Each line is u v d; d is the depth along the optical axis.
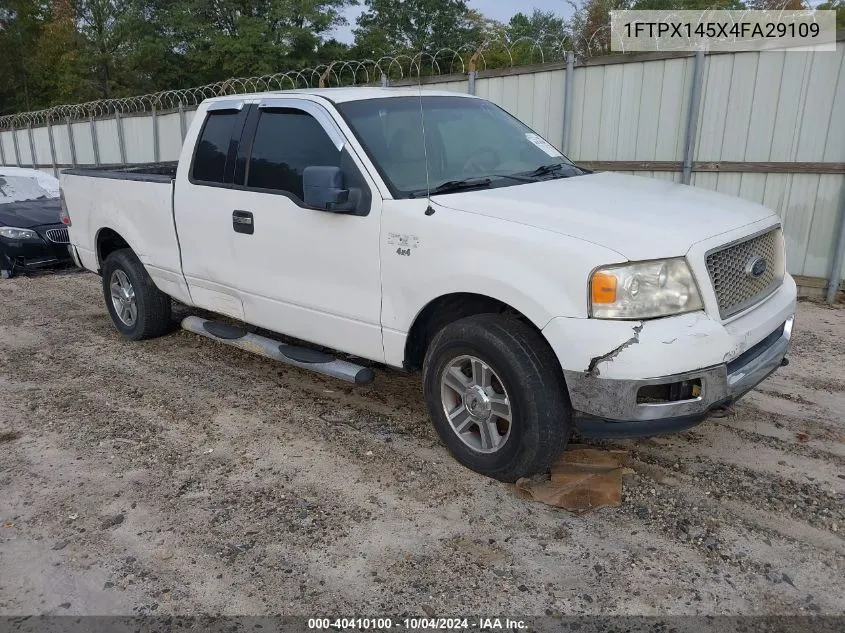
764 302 3.73
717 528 3.35
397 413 4.74
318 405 4.89
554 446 3.48
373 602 2.91
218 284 5.12
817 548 3.19
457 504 3.60
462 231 3.55
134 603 2.94
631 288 3.11
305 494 3.73
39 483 3.90
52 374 5.62
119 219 5.98
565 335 3.20
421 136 4.36
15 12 39.12
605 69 8.29
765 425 4.42
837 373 5.28
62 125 17.78
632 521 3.42
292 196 4.38
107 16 38.56
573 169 4.67
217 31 34.47
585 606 2.86
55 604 2.95
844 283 7.41
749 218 3.65
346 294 4.18
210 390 5.20
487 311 3.80
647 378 3.09
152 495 3.75
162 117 14.13
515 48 9.08
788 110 7.32
